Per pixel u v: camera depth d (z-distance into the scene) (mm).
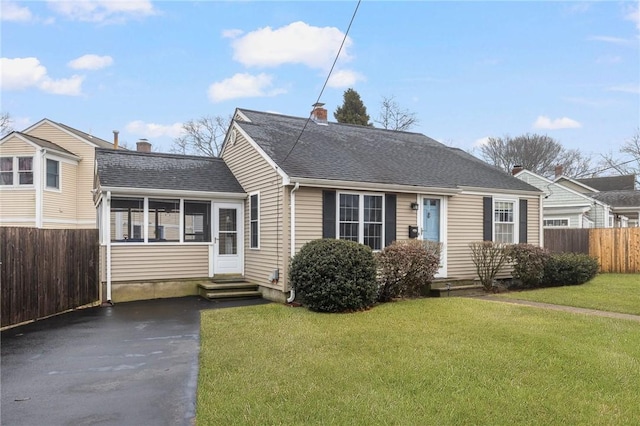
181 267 11844
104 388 4816
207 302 10641
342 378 4840
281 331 7145
